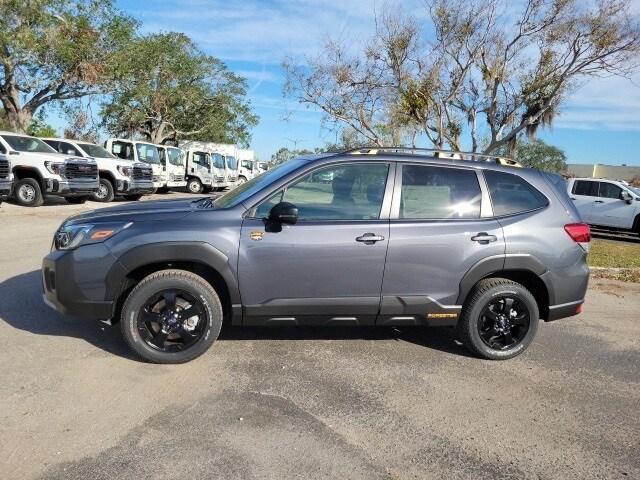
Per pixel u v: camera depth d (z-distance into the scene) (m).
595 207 16.78
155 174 24.22
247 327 5.29
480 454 3.29
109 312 4.24
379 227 4.42
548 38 15.55
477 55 16.59
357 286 4.42
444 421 3.67
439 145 17.23
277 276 4.31
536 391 4.23
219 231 4.23
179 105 39.97
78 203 17.48
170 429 3.36
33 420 3.38
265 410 3.67
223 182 29.58
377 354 4.81
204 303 4.27
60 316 5.27
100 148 19.12
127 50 27.03
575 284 4.81
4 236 10.16
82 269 4.17
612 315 6.61
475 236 4.55
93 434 3.26
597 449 3.42
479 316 4.69
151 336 4.28
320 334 5.21
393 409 3.79
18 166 15.25
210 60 39.59
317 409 3.73
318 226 4.35
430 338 5.29
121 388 3.87
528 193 4.82
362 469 3.06
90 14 25.22
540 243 4.66
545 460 3.26
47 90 26.05
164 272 4.25
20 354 4.34
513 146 19.00
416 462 3.16
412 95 16.83
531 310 4.76
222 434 3.34
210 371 4.24
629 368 4.84
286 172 4.54
